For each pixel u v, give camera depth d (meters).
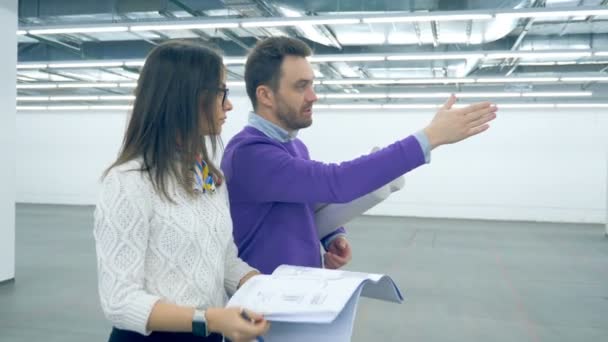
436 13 4.85
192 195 1.03
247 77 1.31
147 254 0.99
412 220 12.37
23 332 3.92
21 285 5.38
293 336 0.98
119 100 14.03
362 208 1.34
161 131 1.02
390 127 13.02
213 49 1.10
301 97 1.25
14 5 5.28
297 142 1.46
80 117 14.55
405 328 4.17
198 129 1.04
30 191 15.05
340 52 8.20
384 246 8.40
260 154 1.19
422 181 13.17
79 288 5.29
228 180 1.24
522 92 10.28
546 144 12.43
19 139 15.03
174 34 7.71
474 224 11.72
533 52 6.78
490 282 5.86
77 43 8.55
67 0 6.59
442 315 4.54
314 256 1.31
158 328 0.90
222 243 1.08
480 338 3.95
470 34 7.09
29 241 8.41
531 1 5.43
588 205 12.27
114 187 0.95
